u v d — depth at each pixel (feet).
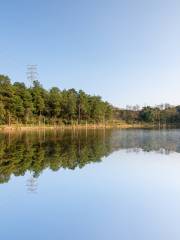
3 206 56.59
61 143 189.98
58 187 71.72
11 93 365.81
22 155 128.57
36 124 421.18
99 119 556.10
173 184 75.00
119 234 43.52
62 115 491.31
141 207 56.13
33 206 56.65
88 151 146.00
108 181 78.43
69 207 55.93
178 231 44.86
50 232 44.16
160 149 155.02
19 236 42.75
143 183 75.97
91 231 44.52
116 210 54.29
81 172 90.48
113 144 184.44
